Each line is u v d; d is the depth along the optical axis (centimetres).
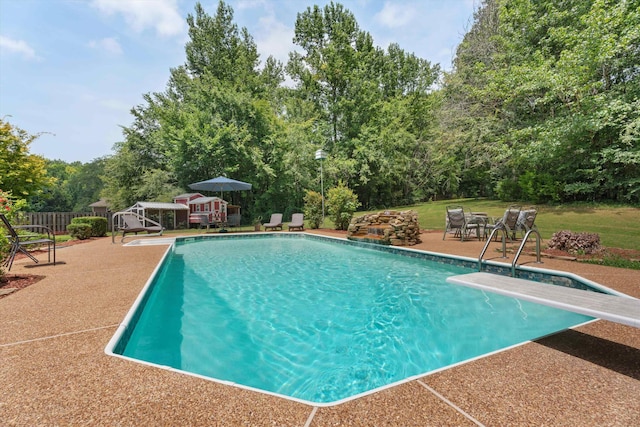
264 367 250
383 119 2370
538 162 1306
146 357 265
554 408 144
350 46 2416
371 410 143
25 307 306
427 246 750
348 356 270
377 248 805
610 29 973
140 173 2294
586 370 181
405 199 2548
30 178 1132
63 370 182
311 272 591
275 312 379
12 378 172
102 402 149
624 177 1124
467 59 1722
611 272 436
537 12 1368
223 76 2394
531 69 1161
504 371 181
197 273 597
